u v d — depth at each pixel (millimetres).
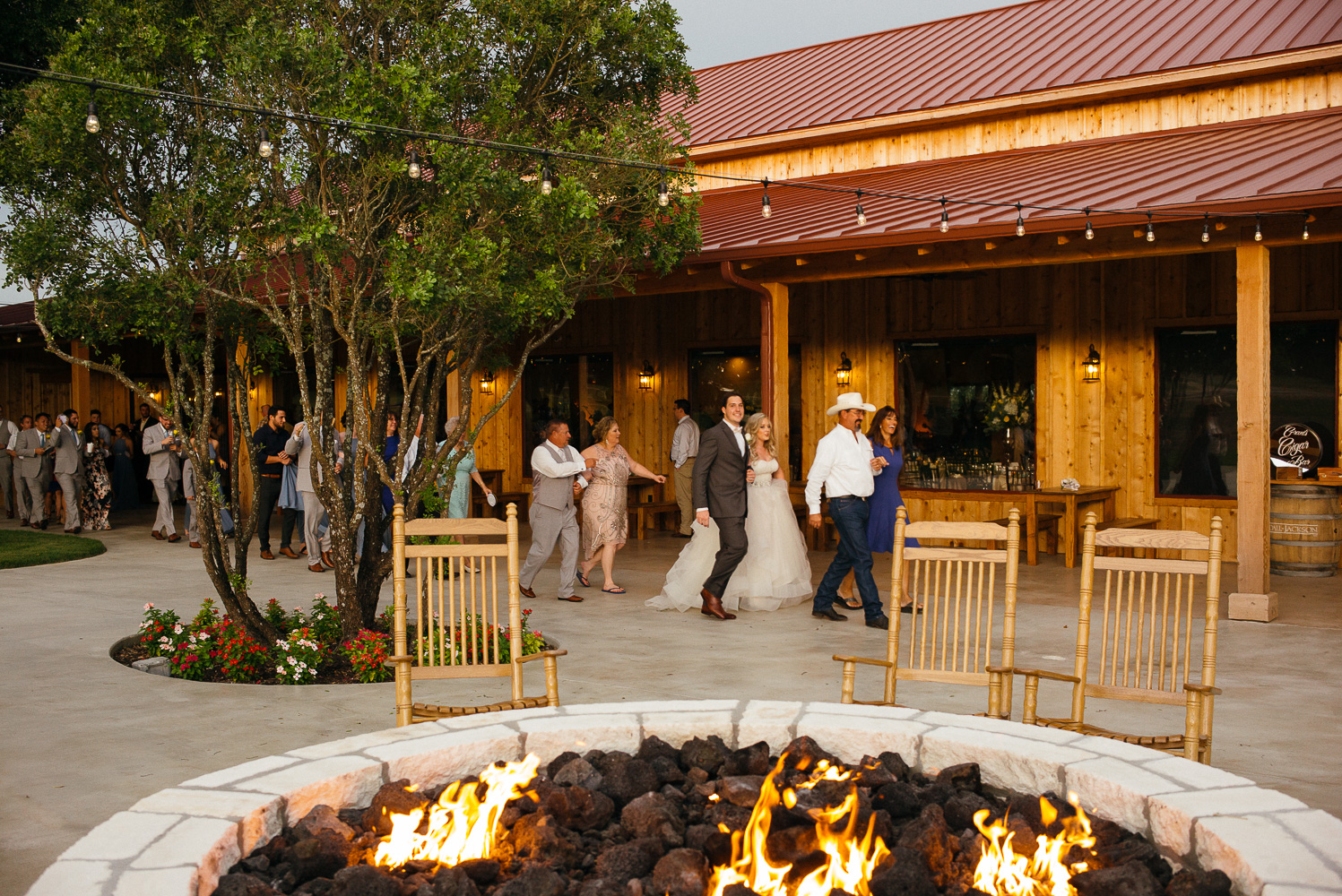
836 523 8375
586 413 16609
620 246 7809
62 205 6473
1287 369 11523
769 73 19203
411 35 7043
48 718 5648
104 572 11391
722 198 15375
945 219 8844
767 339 10719
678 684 6398
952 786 3508
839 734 3809
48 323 6734
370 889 2736
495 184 6434
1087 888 2803
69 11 10875
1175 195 8797
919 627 8219
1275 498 10656
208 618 7047
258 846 3014
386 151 6590
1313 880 2537
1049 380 12844
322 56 6301
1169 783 3195
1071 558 11430
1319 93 12422
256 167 6625
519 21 7047
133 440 21453
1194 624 8266
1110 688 4398
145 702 5965
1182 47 13758
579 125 7934
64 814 4242
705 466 8602
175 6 6645
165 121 6574
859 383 14062
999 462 13211
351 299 7090
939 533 4777
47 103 6039
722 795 3445
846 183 14297
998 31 17125
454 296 6254
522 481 17094
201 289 6668
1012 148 14438
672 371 15711
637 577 10969
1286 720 5543
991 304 13180
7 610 8914
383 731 3764
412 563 11258
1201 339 12016
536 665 6906
